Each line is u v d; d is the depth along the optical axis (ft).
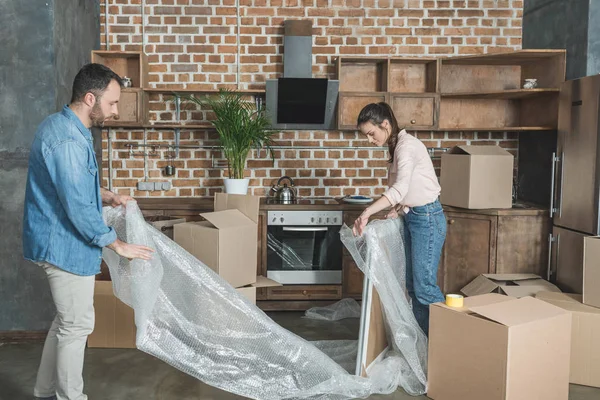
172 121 16.71
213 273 9.07
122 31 16.53
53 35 12.51
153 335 8.53
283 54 16.55
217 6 16.60
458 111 17.04
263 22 16.67
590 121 12.32
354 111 15.93
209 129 16.85
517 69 16.92
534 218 14.20
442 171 15.06
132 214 8.73
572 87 13.12
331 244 15.30
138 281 8.36
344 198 15.98
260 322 9.20
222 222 11.62
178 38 16.61
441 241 11.05
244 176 16.99
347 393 9.46
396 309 10.05
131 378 10.48
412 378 10.16
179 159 16.87
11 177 12.64
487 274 13.96
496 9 16.90
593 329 10.18
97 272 8.36
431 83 16.52
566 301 10.95
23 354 11.82
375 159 17.15
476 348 8.75
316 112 16.14
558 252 13.65
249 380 9.00
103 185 16.66
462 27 16.93
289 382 9.20
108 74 8.09
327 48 16.84
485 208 14.15
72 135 7.81
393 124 10.83
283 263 15.28
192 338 8.80
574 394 9.96
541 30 15.75
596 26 13.41
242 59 16.75
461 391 9.04
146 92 16.14
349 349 11.92
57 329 8.70
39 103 12.57
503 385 8.34
